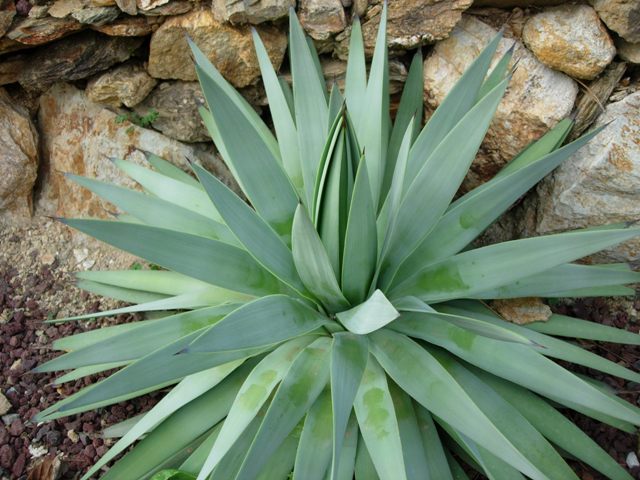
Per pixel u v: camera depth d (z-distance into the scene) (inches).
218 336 31.8
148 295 50.3
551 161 37.9
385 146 47.2
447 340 39.7
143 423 40.4
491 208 40.1
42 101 59.5
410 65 52.5
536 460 38.4
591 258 52.1
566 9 48.6
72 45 52.7
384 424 35.4
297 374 36.7
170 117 57.1
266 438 33.0
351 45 47.8
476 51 51.2
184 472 40.5
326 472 37.8
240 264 40.1
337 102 47.6
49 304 57.2
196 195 48.0
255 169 38.3
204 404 42.4
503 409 39.6
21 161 57.0
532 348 37.5
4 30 49.3
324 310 42.3
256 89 56.7
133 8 49.1
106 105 57.7
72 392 51.7
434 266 40.5
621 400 42.9
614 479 40.1
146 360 34.1
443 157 39.3
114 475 39.6
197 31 50.7
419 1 48.7
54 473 46.5
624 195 47.8
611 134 47.9
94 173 58.6
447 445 44.5
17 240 59.4
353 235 36.4
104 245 59.9
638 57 48.2
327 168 35.9
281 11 49.3
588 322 46.3
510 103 50.0
